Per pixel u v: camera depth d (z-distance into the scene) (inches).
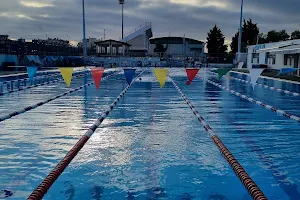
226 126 207.0
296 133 189.8
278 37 1536.7
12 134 182.4
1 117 222.5
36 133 184.9
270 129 199.6
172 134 185.5
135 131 191.6
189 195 109.0
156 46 1743.4
